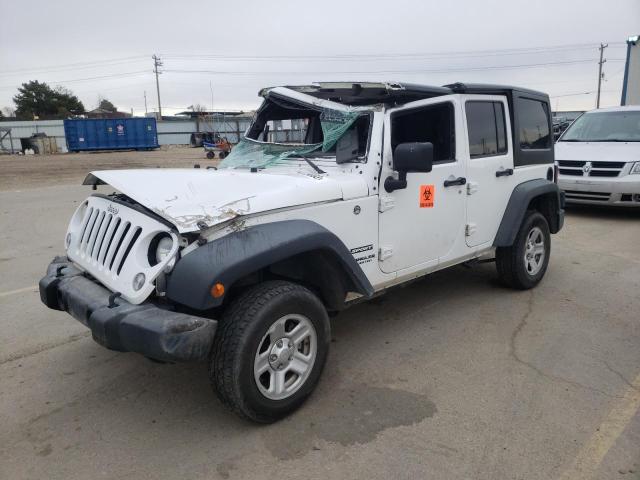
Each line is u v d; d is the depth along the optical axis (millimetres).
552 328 4555
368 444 2967
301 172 3891
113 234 3258
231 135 38438
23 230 9023
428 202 4215
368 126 3869
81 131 41594
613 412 3246
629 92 13914
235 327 2881
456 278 5977
